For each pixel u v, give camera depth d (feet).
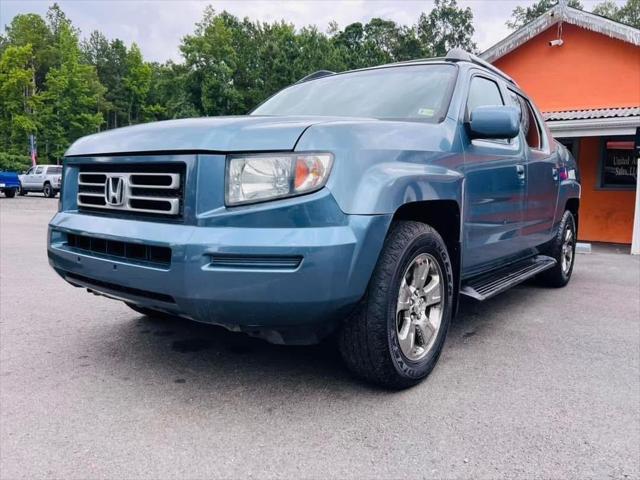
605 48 41.14
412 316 9.61
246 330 8.11
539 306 16.51
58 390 9.30
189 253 7.60
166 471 6.83
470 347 12.17
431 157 9.79
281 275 7.50
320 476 6.77
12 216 52.47
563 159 18.53
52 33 247.09
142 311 12.75
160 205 8.28
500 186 12.52
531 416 8.57
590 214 41.11
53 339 12.16
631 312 15.80
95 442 7.54
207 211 7.78
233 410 8.59
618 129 33.09
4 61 157.69
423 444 7.61
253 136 7.95
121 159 8.82
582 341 12.75
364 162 8.35
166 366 10.51
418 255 9.42
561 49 42.91
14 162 160.76
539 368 10.82
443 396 9.30
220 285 7.54
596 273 23.67
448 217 10.75
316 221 7.69
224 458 7.16
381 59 158.10
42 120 163.94
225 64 155.53
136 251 8.41
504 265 14.62
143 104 236.63
